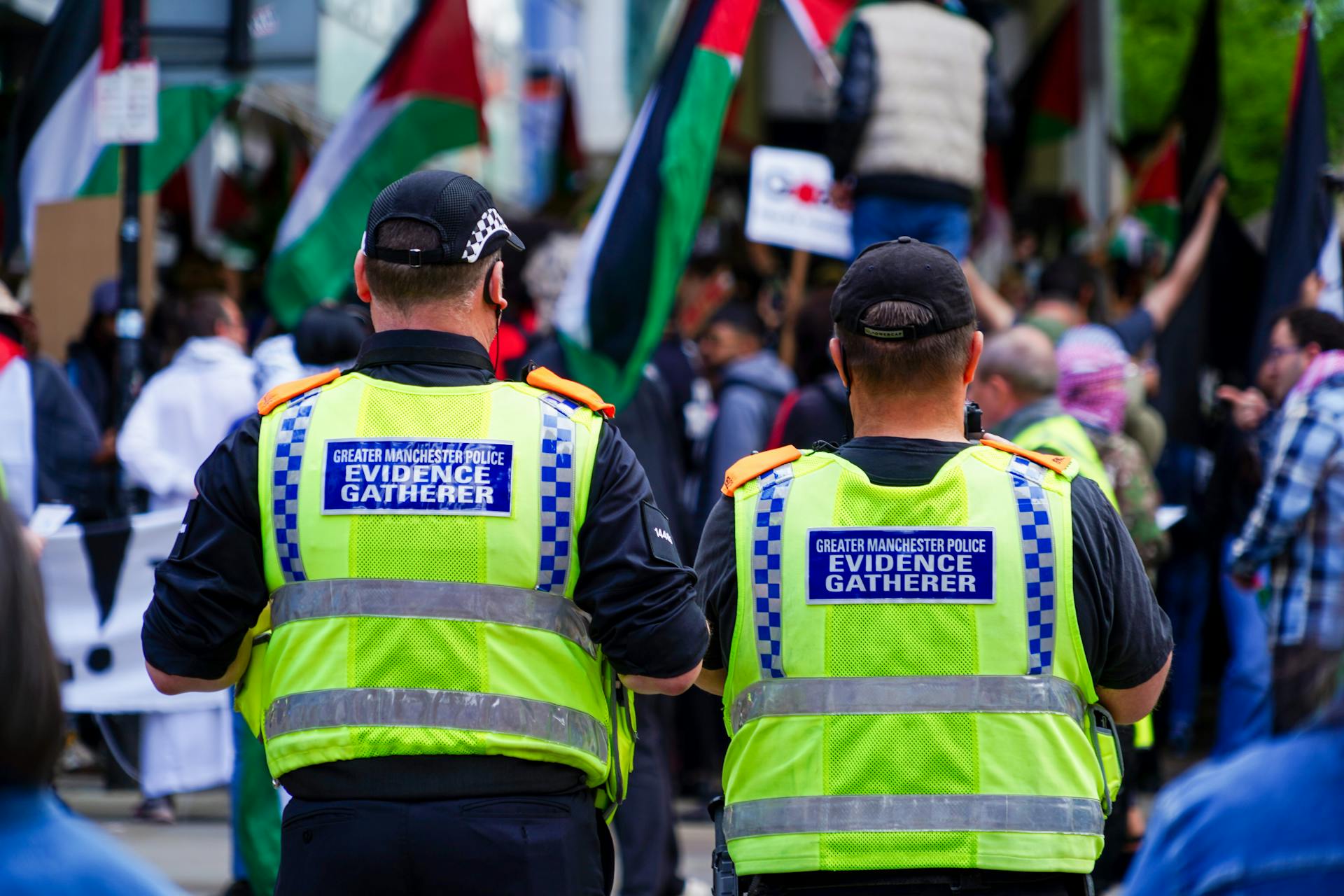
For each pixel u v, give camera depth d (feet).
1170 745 106.32
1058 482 33.22
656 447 71.97
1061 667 32.68
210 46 79.77
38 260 100.83
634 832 63.57
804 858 32.22
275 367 68.95
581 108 292.40
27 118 86.58
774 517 33.40
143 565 75.92
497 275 36.09
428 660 33.40
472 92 89.56
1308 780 19.15
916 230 85.66
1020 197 155.43
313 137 158.20
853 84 84.28
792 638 32.83
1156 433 76.84
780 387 83.05
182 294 120.78
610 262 73.77
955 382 33.96
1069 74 142.20
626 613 33.73
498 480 33.99
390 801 33.17
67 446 83.56
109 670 75.31
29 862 17.84
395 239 35.19
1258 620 92.38
